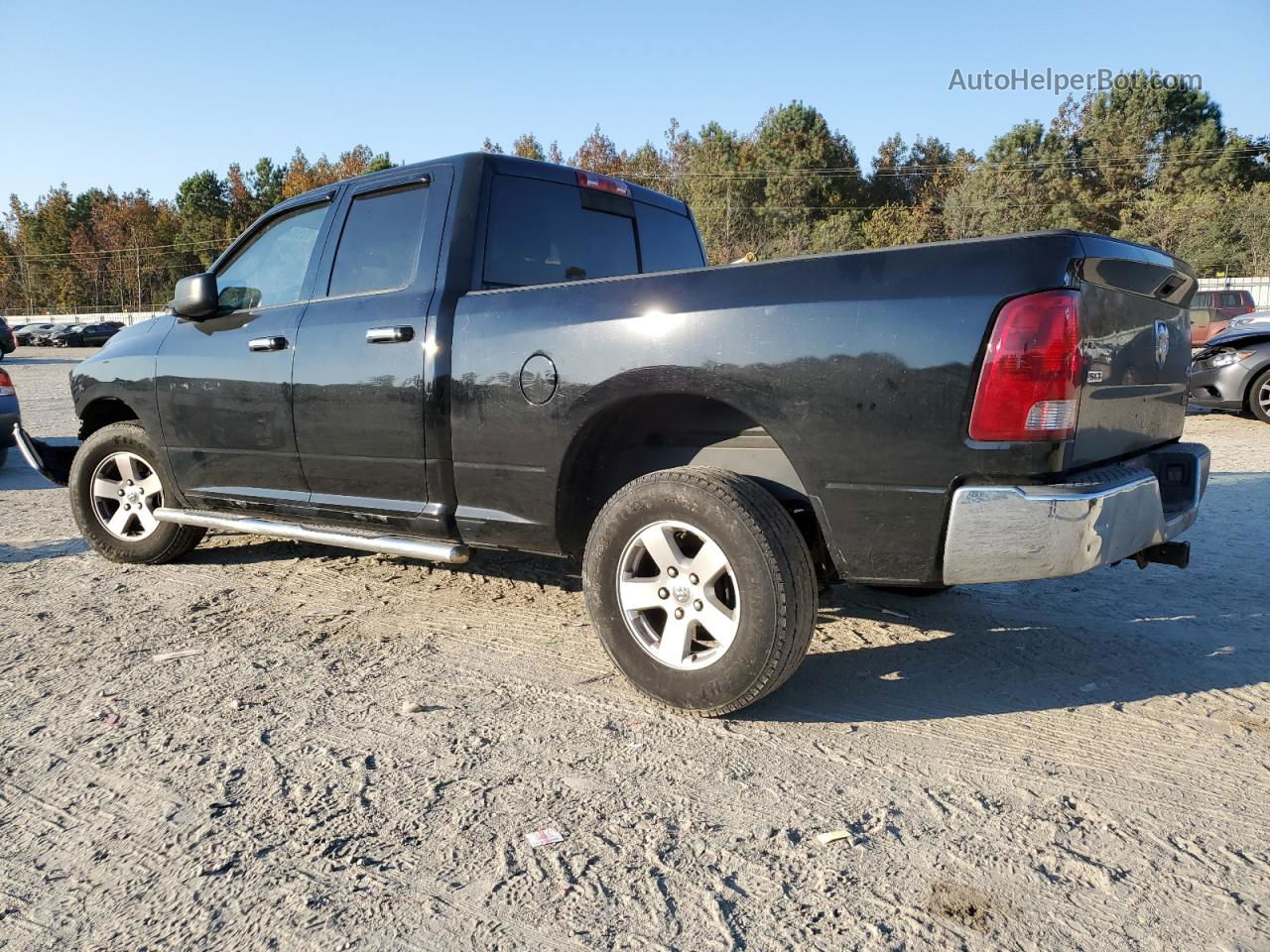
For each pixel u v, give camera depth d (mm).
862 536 2586
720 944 1796
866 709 2953
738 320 2688
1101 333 2521
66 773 2527
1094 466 2631
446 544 3492
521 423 3172
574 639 3637
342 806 2328
